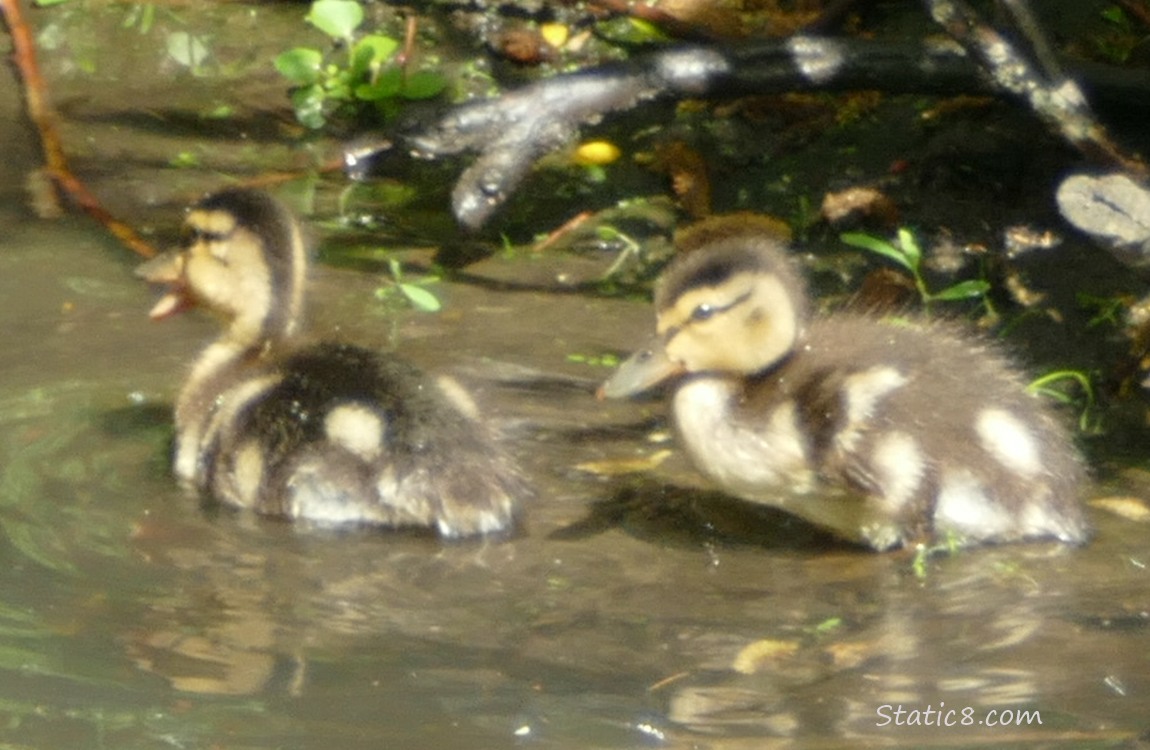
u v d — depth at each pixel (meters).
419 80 16.12
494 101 14.36
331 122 16.16
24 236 14.13
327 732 8.31
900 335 11.41
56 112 16.06
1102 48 15.29
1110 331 12.80
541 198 14.95
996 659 9.05
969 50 12.94
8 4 15.61
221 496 10.87
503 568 10.09
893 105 15.40
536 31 16.92
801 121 15.41
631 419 12.04
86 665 8.86
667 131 15.53
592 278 13.95
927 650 9.16
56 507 10.59
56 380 12.18
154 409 11.89
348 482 10.62
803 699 8.69
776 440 10.76
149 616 9.38
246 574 9.90
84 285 13.47
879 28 16.16
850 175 14.68
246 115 16.25
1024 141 14.43
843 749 8.23
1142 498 10.97
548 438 11.73
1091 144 12.73
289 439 10.83
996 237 13.78
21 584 9.66
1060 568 10.12
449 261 14.13
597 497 11.02
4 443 11.34
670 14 16.70
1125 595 9.76
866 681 8.84
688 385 11.16
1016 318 13.02
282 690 8.67
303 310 12.22
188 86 16.64
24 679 8.72
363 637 9.24
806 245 14.08
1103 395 12.19
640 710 8.55
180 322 13.07
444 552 10.27
